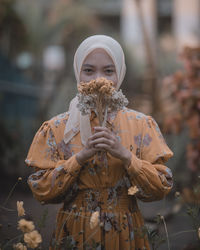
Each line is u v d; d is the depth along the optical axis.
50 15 11.28
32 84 9.32
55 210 3.84
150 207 5.05
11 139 6.64
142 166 2.05
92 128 2.17
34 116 8.84
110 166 2.08
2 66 8.51
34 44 10.05
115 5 15.15
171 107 7.49
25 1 10.01
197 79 5.14
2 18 8.91
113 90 2.03
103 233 2.06
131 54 10.98
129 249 2.06
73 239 2.08
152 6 14.05
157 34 13.77
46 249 2.61
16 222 2.90
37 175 2.15
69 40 11.25
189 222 4.39
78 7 11.53
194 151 5.23
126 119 2.20
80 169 2.09
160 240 2.16
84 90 2.04
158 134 2.23
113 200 2.09
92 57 2.16
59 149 2.18
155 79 8.50
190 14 13.94
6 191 5.59
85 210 2.08
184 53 5.22
